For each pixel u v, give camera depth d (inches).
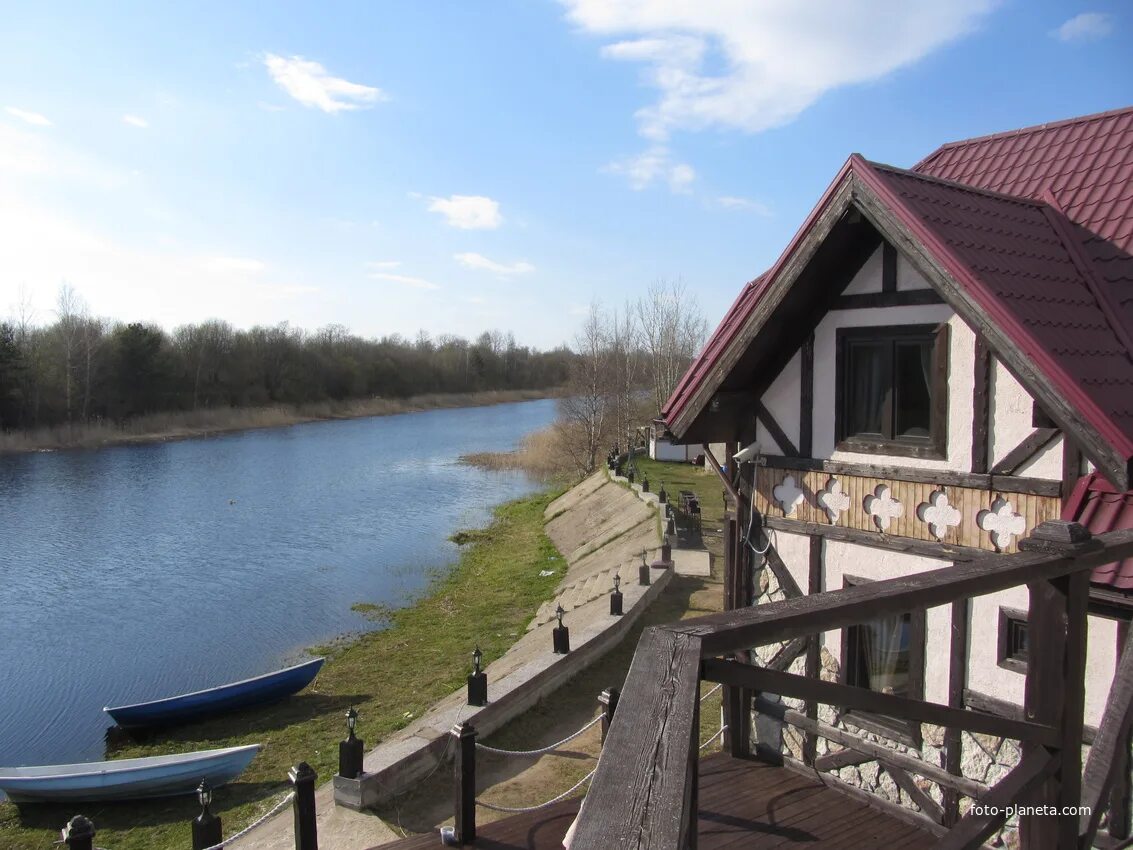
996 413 272.1
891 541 300.7
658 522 1023.6
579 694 548.4
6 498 1603.1
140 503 1581.0
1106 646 242.8
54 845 467.8
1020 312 238.1
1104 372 232.4
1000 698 269.0
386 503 1633.9
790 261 296.8
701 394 335.0
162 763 515.8
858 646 313.9
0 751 617.3
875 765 293.6
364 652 805.9
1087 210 316.2
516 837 312.7
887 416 305.9
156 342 2856.8
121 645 844.6
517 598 957.8
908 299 294.2
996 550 271.0
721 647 99.0
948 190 293.7
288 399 3516.2
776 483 344.5
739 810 271.4
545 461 2096.5
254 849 402.3
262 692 665.0
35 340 2620.6
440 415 3782.0
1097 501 239.9
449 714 477.1
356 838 369.7
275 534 1347.2
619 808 72.7
